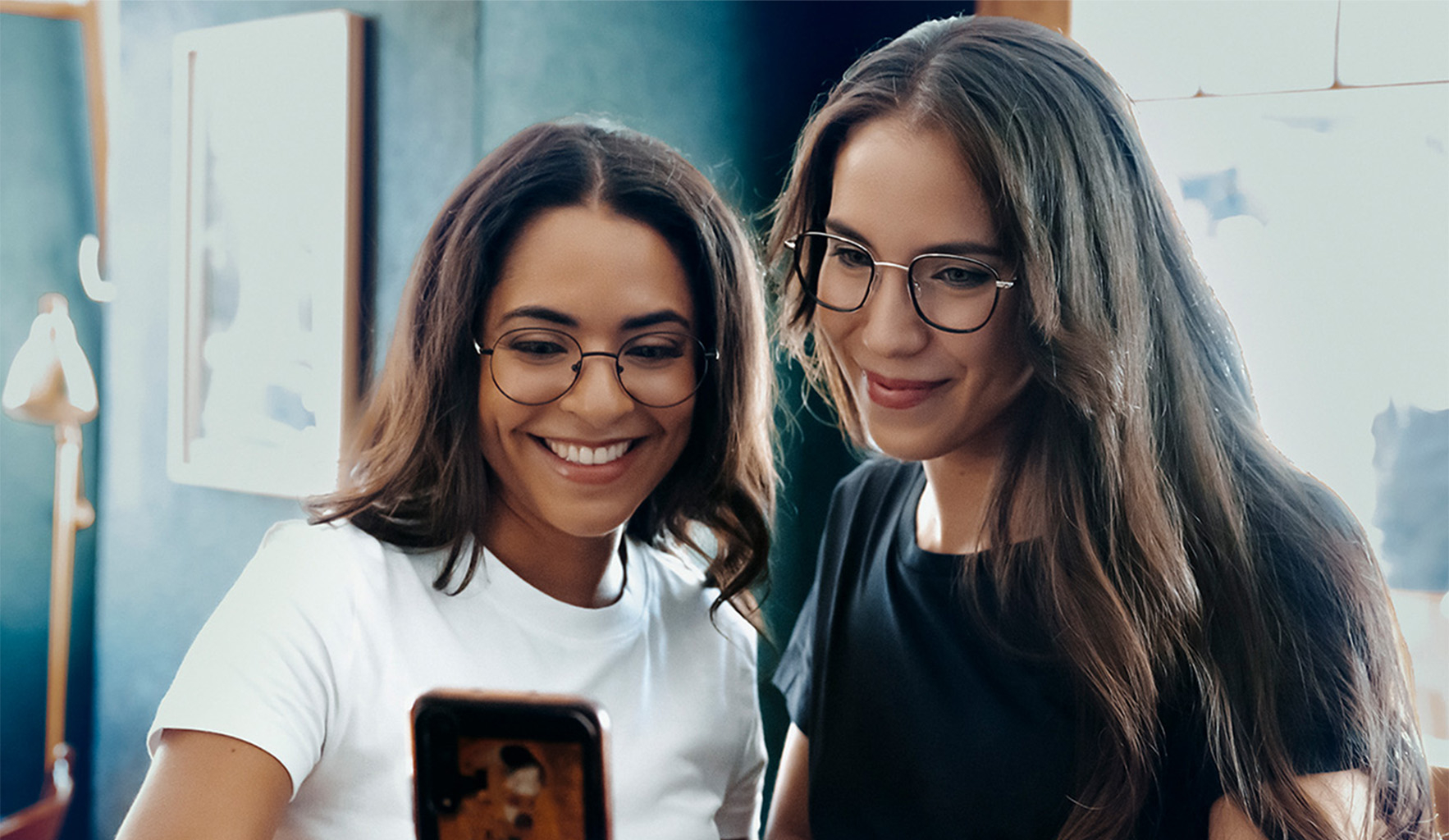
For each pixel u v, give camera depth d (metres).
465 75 2.32
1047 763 1.03
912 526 1.18
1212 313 1.08
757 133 2.27
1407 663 1.02
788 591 2.27
